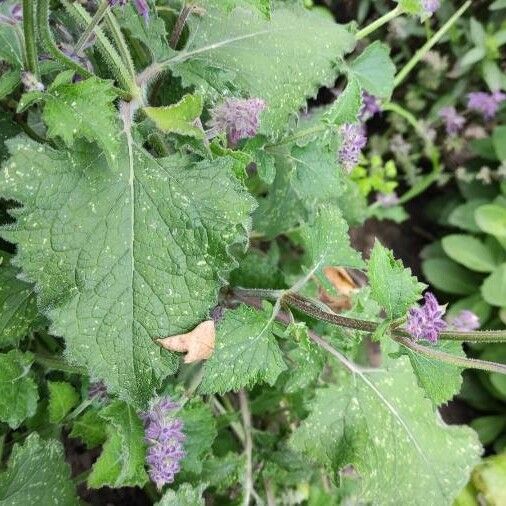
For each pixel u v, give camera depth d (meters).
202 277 0.19
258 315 0.22
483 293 0.41
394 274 0.19
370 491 0.25
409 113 0.44
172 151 0.22
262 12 0.18
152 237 0.18
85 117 0.17
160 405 0.22
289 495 0.30
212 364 0.21
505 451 0.39
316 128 0.26
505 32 0.43
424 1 0.27
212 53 0.23
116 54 0.19
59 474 0.23
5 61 0.20
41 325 0.22
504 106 0.46
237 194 0.19
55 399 0.23
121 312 0.18
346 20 0.43
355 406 0.25
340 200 0.34
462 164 0.48
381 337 0.20
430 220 0.50
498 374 0.41
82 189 0.18
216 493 0.28
